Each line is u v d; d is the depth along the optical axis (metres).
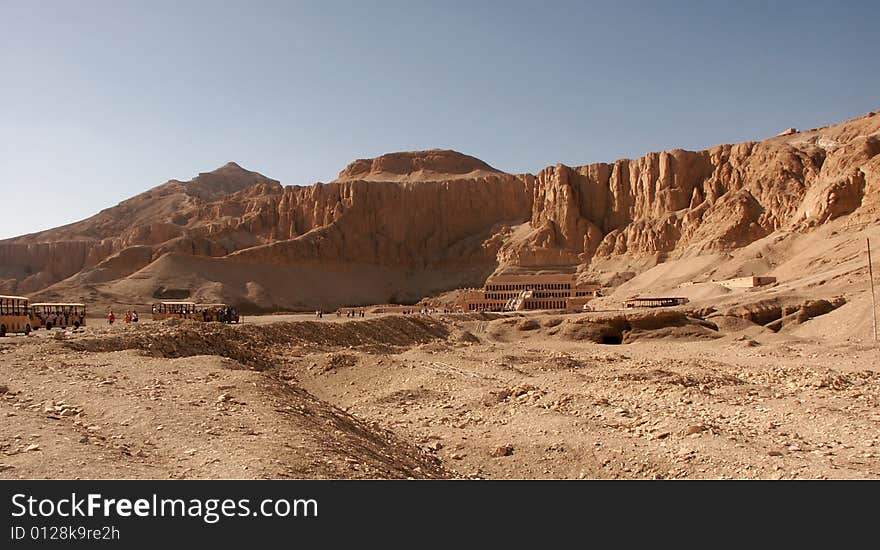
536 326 86.31
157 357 31.95
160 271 160.88
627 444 21.44
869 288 80.31
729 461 18.83
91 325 69.94
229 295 157.88
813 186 142.62
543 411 26.48
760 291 97.12
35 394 20.00
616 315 80.44
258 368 38.78
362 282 196.50
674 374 36.50
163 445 15.28
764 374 38.62
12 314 46.12
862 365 42.97
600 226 194.38
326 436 17.81
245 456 14.23
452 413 27.84
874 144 135.38
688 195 177.88
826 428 23.06
